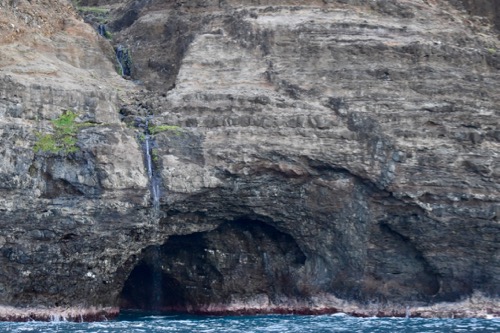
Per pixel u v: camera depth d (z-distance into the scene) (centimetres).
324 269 6944
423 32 7669
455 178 6862
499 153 6956
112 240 6303
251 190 6775
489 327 6078
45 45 7312
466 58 7462
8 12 7212
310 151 6825
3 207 6041
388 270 6956
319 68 7288
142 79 8262
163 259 7025
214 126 6862
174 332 5694
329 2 7881
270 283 7056
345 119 7000
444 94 7212
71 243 6178
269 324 6209
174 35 8338
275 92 7175
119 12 9844
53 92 6569
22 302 6122
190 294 7069
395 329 5950
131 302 7344
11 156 6144
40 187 6188
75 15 8056
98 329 5762
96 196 6253
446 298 6862
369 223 6894
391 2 7925
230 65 7388
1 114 6309
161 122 6888
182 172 6594
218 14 7875
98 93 6731
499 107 7231
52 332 5544
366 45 7331
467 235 6819
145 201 6406
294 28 7462
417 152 6888
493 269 6800
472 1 8469
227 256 7012
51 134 6375
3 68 6681
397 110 7062
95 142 6353
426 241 6856
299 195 6875
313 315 6875
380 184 6812
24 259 6050
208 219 6825
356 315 6850
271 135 6850
